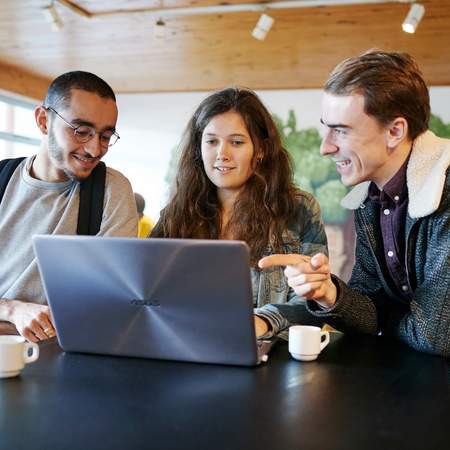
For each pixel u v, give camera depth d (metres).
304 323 1.29
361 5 3.66
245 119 1.60
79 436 0.65
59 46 4.79
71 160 1.64
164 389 0.84
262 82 5.88
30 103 6.01
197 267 0.91
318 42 4.49
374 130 1.22
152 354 1.01
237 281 0.90
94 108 1.61
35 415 0.72
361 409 0.75
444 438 0.65
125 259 0.95
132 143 6.57
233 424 0.69
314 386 0.86
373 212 1.40
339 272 5.80
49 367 0.97
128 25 4.20
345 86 1.20
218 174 1.63
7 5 3.82
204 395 0.81
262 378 0.90
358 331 1.29
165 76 5.78
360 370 0.96
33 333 1.38
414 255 1.29
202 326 0.96
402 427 0.69
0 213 1.73
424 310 1.15
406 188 1.30
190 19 4.02
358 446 0.62
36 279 1.63
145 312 0.98
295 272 1.11
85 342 1.04
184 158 1.76
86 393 0.82
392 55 1.22
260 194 1.67
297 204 1.68
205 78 5.82
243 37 4.41
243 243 0.88
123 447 0.61
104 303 1.00
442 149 1.23
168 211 1.83
